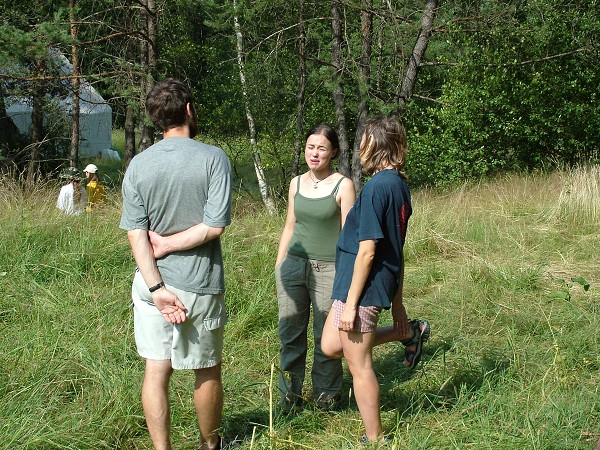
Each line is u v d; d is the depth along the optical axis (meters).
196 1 13.91
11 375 4.27
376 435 3.68
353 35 14.00
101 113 23.28
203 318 3.45
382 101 12.73
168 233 3.43
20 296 5.70
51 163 18.27
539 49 15.95
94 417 3.88
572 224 8.99
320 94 15.97
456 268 7.34
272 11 14.12
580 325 5.59
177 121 3.51
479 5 13.29
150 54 13.76
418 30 12.48
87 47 13.42
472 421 3.86
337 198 4.22
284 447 3.70
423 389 4.45
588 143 16.45
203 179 3.41
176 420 3.98
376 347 5.29
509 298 6.28
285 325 4.37
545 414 3.81
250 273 6.61
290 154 15.68
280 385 4.39
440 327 5.67
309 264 4.27
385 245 3.59
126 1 13.88
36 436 3.65
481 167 16.31
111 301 5.65
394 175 3.62
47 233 6.87
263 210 10.55
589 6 16.28
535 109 16.30
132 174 3.43
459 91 16.47
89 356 4.49
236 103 16.12
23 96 14.46
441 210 9.75
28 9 13.80
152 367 3.47
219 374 3.60
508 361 4.82
